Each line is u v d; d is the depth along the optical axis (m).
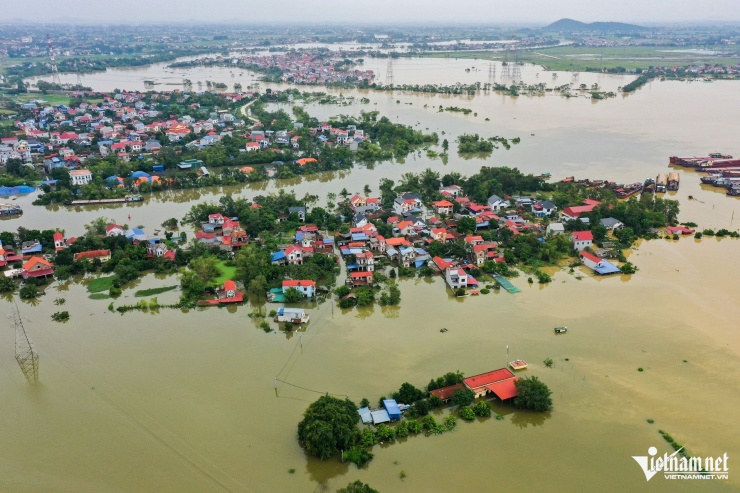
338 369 98.25
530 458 78.31
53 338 109.44
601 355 101.19
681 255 145.75
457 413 87.56
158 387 94.12
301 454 79.69
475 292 125.38
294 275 129.75
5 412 88.81
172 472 76.88
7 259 142.88
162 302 124.06
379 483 74.50
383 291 127.19
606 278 132.88
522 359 100.06
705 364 98.12
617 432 82.88
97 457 79.69
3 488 74.69
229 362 100.81
